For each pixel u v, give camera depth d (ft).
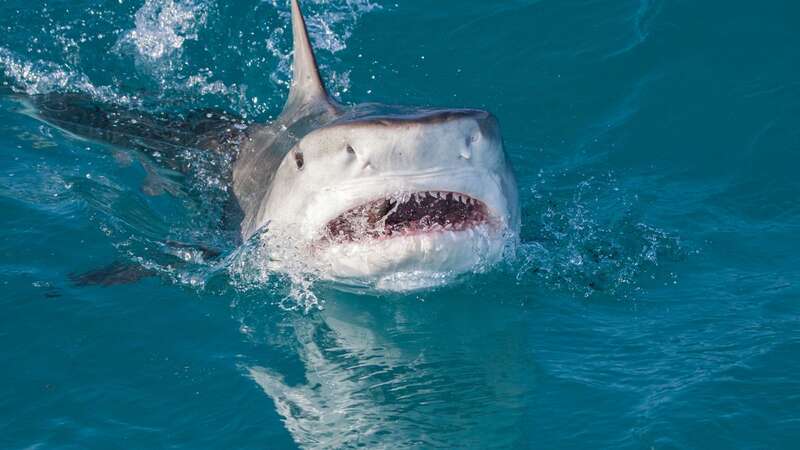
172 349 24.23
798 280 27.50
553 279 27.35
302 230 24.23
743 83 38.11
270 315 25.63
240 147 32.78
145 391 22.81
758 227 30.68
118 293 26.21
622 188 33.04
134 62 40.42
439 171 22.02
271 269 26.27
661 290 27.25
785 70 38.50
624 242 29.45
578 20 42.45
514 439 21.20
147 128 35.14
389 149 21.67
